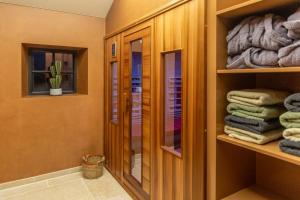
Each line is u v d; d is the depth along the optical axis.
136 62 2.23
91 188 2.60
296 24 0.96
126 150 2.48
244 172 1.50
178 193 1.68
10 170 2.61
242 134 1.24
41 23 2.64
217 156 1.37
